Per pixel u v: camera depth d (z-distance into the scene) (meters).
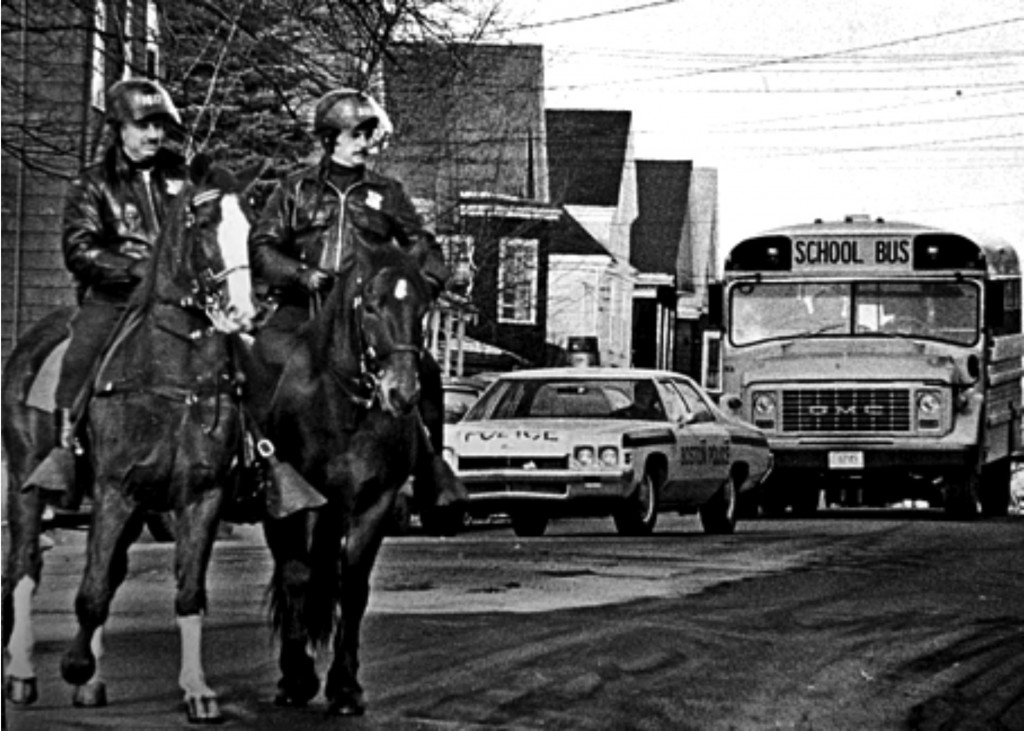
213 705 11.75
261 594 18.92
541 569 21.53
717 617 17.27
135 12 26.67
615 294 80.81
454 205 46.50
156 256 11.96
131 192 12.62
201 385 11.81
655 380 28.17
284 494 11.99
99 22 26.97
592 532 29.92
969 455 32.44
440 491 13.21
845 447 32.62
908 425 32.50
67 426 12.01
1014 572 21.98
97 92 27.27
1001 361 34.62
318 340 12.39
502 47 46.25
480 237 51.75
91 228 12.49
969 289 32.78
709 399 29.69
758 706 12.97
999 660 15.23
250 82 29.09
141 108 12.49
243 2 26.62
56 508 12.46
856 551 24.56
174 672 13.62
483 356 62.56
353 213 12.91
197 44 28.25
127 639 15.33
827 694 13.52
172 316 11.86
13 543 12.47
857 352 32.72
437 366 13.52
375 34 29.20
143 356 11.83
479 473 26.48
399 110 39.56
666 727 12.16
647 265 90.62
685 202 92.31
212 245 11.77
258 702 12.63
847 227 33.12
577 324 76.75
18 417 12.48
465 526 30.94
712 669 14.38
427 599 18.42
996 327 33.44
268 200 13.09
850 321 33.00
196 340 11.85
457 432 26.67
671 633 16.09
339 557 12.56
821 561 22.98
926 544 26.03
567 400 27.92
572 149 80.44
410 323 11.94
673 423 27.61
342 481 12.35
